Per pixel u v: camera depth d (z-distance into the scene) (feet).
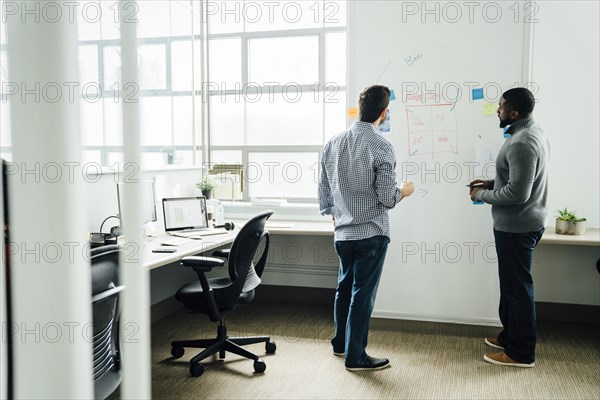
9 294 2.08
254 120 14.57
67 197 2.01
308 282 14.11
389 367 9.66
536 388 8.73
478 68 11.00
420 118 11.35
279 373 9.41
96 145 12.93
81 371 2.09
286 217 13.80
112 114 12.75
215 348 9.76
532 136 8.80
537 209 9.11
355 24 11.55
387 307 11.87
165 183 12.42
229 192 14.26
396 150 11.51
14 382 2.09
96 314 5.39
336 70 13.87
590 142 11.82
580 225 11.03
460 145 11.19
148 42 13.39
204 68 14.71
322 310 13.48
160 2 13.58
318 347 10.75
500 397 8.39
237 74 14.58
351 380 9.08
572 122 11.87
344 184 9.02
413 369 9.56
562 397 8.39
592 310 12.23
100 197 10.35
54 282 2.02
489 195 9.29
